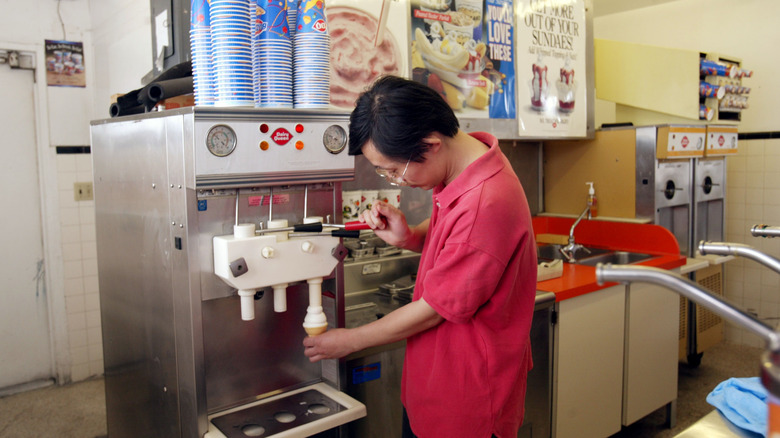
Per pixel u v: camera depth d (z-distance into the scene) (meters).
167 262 1.36
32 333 3.32
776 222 3.78
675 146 2.98
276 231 1.31
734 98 3.43
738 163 3.93
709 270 3.44
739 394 1.06
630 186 3.10
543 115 2.96
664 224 3.19
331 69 2.09
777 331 0.65
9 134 3.17
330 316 1.57
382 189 2.37
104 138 1.63
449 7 2.48
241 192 1.32
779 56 3.67
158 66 1.86
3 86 3.13
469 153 1.30
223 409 1.44
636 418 2.71
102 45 3.11
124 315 1.62
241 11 1.27
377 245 2.39
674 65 3.11
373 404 1.76
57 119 3.22
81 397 3.22
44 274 3.32
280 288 1.35
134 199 1.48
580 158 3.33
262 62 1.36
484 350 1.29
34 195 3.27
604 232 3.15
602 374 2.50
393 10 2.28
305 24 1.39
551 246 3.28
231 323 1.44
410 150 1.19
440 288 1.24
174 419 1.41
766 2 3.69
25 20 3.08
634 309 2.64
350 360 1.69
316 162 1.38
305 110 1.35
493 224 1.21
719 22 3.90
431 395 1.35
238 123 1.24
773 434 0.61
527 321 1.35
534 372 2.21
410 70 2.36
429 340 1.37
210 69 1.31
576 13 3.09
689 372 3.55
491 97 2.71
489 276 1.21
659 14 4.18
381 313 2.01
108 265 1.69
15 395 3.24
